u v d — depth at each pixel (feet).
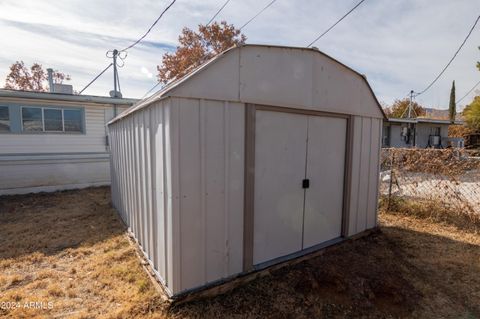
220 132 7.93
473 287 8.64
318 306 7.64
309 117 10.48
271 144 9.34
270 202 9.48
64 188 26.27
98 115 31.22
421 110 87.15
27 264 10.39
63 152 29.55
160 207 8.09
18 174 24.35
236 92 8.13
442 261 10.40
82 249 11.65
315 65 10.18
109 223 15.24
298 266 9.80
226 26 52.16
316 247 11.01
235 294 8.04
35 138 28.22
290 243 10.26
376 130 13.37
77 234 13.60
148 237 9.73
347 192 12.09
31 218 16.66
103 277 9.17
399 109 86.84
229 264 8.43
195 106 7.41
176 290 7.43
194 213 7.60
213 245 8.03
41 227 14.84
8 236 13.50
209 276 8.02
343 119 11.80
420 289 8.53
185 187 7.38
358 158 12.53
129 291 8.25
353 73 11.73
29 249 11.81
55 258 10.89
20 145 27.68
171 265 7.39
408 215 16.28
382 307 7.71
